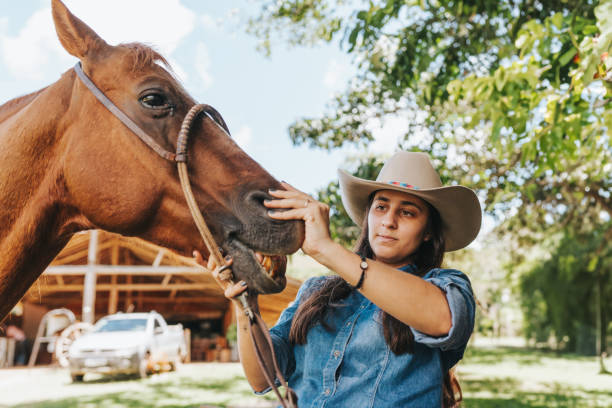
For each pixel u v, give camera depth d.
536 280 19.83
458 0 4.34
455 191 1.64
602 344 16.20
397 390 1.49
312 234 1.36
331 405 1.50
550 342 28.84
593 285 18.55
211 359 18.39
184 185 1.48
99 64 1.59
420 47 4.86
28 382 11.84
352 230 5.77
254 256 1.46
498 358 21.69
